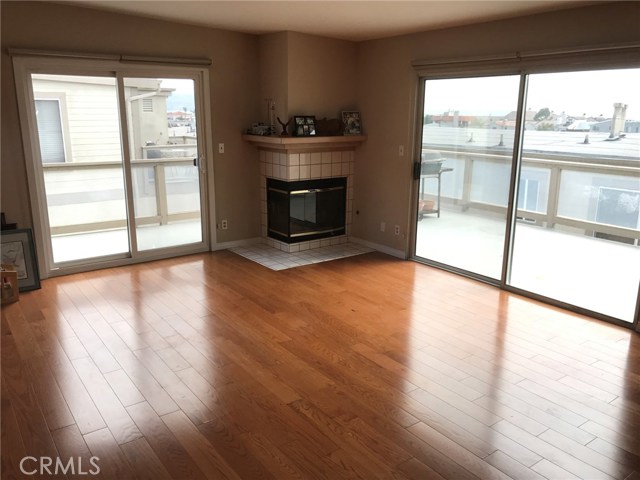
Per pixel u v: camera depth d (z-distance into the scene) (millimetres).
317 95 5539
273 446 2398
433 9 3998
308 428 2539
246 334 3617
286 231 5715
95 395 2811
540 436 2494
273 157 5609
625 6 3496
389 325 3801
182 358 3252
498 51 4340
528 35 4102
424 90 5145
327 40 5469
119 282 4676
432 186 5258
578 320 3926
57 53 4293
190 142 5391
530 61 4086
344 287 4629
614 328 3781
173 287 4562
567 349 3436
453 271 5098
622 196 3896
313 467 2258
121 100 4801
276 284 4688
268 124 5660
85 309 4027
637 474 2234
